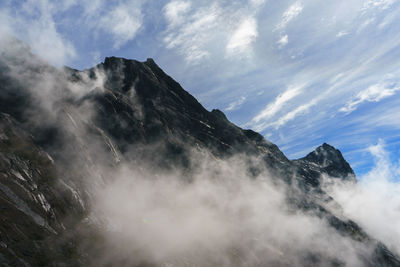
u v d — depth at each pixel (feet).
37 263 84.89
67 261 93.81
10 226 87.61
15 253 81.51
